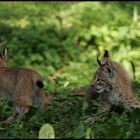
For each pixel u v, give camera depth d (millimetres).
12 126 11633
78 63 20188
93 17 23500
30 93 12289
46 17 23797
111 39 21203
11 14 24047
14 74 12438
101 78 12430
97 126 11258
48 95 14250
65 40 21359
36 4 26328
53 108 12789
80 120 11992
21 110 12203
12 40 21188
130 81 13492
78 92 13922
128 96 12367
